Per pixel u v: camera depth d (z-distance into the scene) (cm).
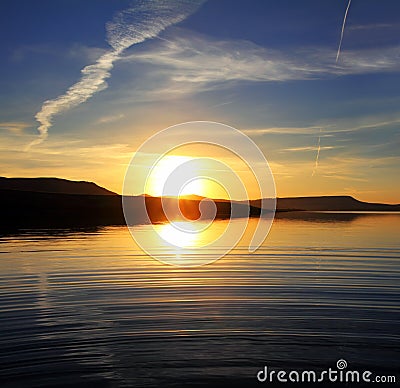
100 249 1845
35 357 686
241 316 887
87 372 636
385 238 2348
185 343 743
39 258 1596
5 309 941
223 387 593
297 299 1017
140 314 903
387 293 1074
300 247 1950
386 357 689
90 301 1001
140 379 614
